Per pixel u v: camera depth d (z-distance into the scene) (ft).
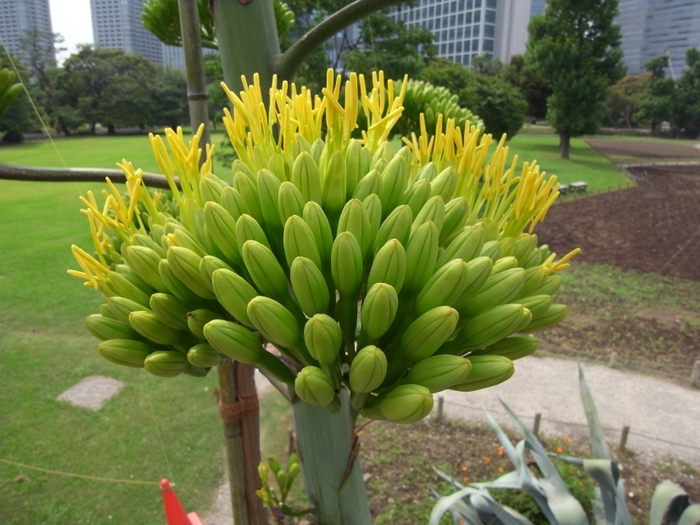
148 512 4.58
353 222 1.07
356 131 3.00
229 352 1.07
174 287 1.17
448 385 1.03
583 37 27.91
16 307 7.51
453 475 5.46
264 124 1.26
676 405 6.66
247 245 1.06
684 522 3.40
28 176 1.56
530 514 4.88
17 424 5.52
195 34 1.57
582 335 8.71
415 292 1.13
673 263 11.78
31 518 4.47
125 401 6.03
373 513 5.01
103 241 1.34
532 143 32.48
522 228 1.36
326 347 0.99
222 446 5.40
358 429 1.42
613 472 3.72
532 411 6.52
